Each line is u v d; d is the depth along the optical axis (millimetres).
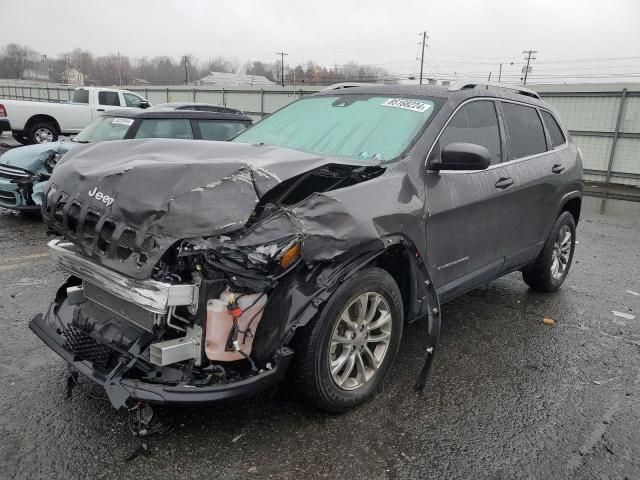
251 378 2648
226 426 2971
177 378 2611
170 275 2555
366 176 3189
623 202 12523
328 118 4133
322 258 2691
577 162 5383
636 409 3385
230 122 8797
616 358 4105
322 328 2812
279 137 4148
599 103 15336
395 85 4281
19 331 4047
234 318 2602
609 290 5750
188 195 2564
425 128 3625
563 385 3648
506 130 4383
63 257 2998
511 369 3838
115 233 2641
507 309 5031
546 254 5141
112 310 2961
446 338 4301
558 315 4945
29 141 16391
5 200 7543
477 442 2963
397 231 3072
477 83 4316
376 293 3117
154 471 2607
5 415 2979
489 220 4016
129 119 8102
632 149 15008
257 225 2664
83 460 2654
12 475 2527
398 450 2857
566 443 2994
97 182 2861
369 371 3256
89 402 3135
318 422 3053
